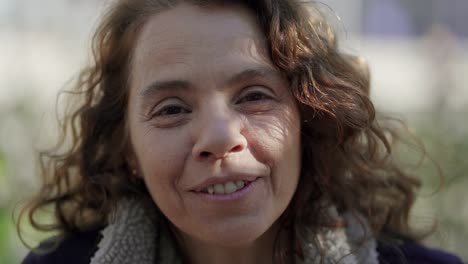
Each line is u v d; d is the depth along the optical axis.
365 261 1.46
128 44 1.41
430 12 3.85
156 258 1.48
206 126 1.23
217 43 1.26
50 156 1.69
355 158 1.52
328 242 1.42
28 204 1.72
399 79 3.61
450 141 2.52
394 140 1.72
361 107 1.45
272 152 1.27
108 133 1.55
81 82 1.64
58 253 1.58
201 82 1.25
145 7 1.36
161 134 1.29
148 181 1.33
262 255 1.46
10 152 2.57
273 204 1.29
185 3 1.30
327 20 1.54
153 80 1.29
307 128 1.43
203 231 1.27
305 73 1.35
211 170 1.23
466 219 2.48
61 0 3.19
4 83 3.06
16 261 2.23
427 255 1.54
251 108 1.28
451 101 2.84
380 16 3.69
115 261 1.43
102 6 1.67
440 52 3.06
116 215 1.48
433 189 2.42
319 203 1.46
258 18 1.32
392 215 1.63
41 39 3.18
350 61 1.57
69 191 1.64
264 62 1.30
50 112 2.59
